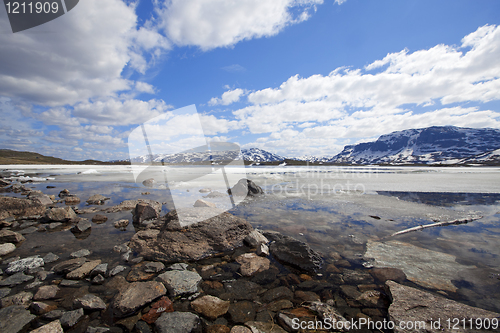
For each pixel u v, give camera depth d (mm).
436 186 12938
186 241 4023
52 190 10953
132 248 3986
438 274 3158
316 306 2426
